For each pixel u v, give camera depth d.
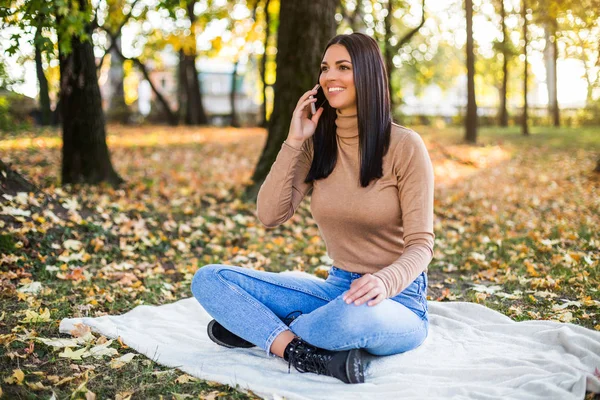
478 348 2.81
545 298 3.75
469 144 16.77
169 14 6.84
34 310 3.42
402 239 2.65
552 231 5.84
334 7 7.26
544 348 2.78
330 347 2.44
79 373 2.59
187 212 6.27
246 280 2.71
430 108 39.62
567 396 2.23
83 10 5.73
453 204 7.73
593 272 4.26
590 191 8.82
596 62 9.25
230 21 21.86
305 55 7.11
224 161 11.66
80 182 7.27
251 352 2.85
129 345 2.94
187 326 3.26
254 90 49.47
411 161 2.51
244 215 6.48
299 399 2.31
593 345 2.69
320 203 2.66
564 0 9.33
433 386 2.40
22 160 9.89
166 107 24.66
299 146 2.70
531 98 42.09
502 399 2.25
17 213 4.68
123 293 3.88
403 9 15.13
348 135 2.63
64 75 7.19
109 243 4.99
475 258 4.79
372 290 2.30
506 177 10.70
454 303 3.43
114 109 26.14
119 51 22.44
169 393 2.46
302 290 2.74
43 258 4.34
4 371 2.60
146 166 10.35
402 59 19.09
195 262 4.68
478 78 34.75
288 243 5.48
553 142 17.11
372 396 2.33
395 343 2.54
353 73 2.51
